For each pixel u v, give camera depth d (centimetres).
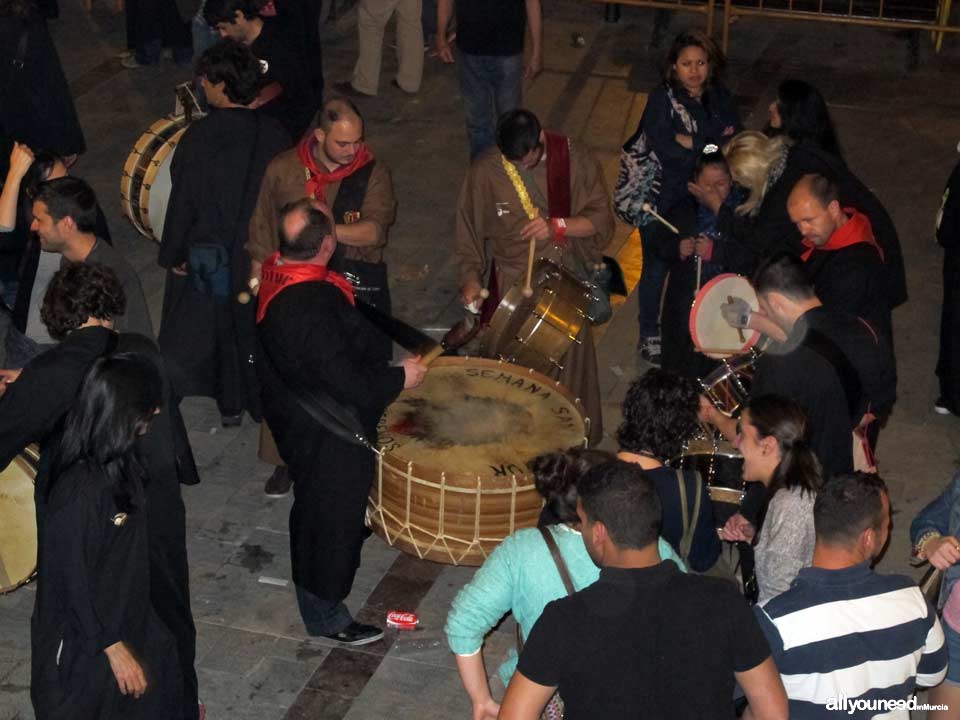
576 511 367
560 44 1138
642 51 1127
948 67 1089
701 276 629
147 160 730
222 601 566
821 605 367
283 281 485
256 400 659
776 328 492
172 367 657
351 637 540
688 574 328
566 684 323
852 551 370
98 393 398
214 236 628
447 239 855
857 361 466
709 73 680
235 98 623
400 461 499
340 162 575
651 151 685
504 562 376
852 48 1125
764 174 600
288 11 807
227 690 518
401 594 571
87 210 518
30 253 566
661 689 319
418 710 510
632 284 805
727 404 521
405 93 1057
